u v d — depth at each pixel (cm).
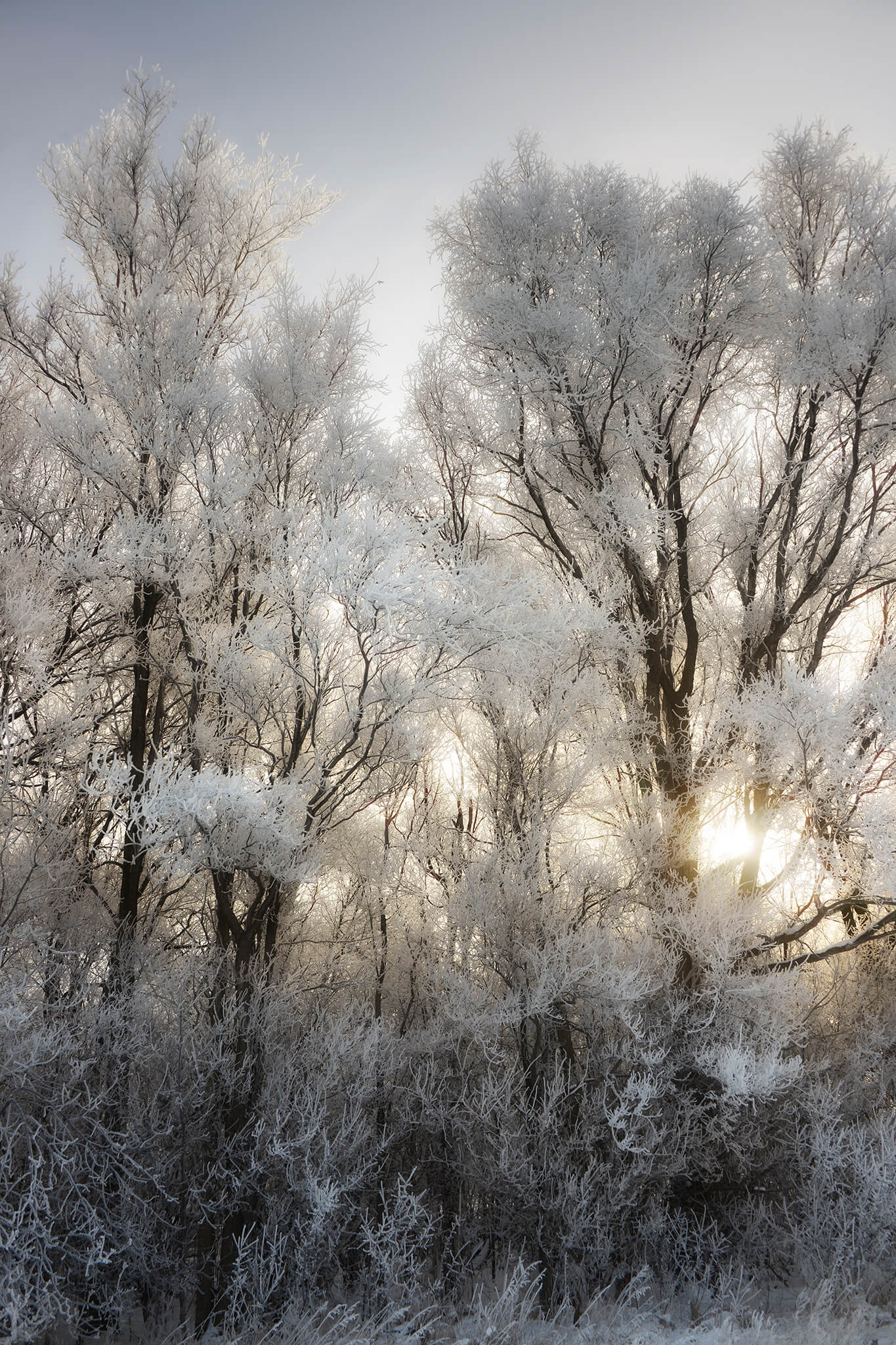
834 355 706
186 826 507
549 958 631
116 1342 550
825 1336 482
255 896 697
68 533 685
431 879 750
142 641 697
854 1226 596
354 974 752
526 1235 609
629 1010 620
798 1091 646
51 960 580
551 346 731
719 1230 640
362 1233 593
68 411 623
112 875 733
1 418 722
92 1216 494
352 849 721
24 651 581
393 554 532
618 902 715
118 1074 558
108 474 629
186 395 626
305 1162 543
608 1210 593
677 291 710
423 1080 645
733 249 753
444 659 611
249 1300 547
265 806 512
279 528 650
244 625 654
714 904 683
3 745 583
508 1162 586
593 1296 591
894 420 748
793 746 634
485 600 584
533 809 711
